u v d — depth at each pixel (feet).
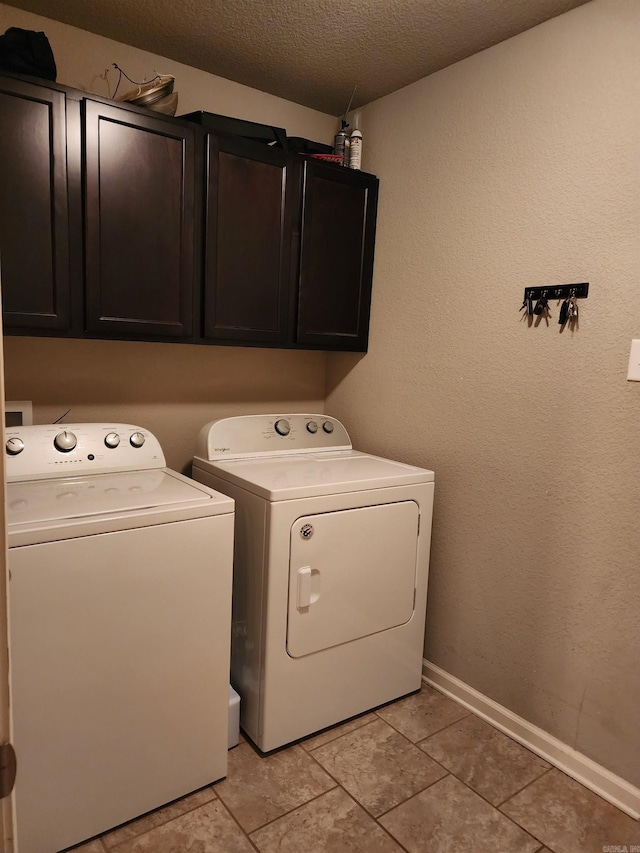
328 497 6.07
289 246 7.22
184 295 6.44
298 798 5.48
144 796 5.17
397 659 7.04
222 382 8.08
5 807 2.35
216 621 5.40
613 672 5.65
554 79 5.87
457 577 7.22
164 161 6.07
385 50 6.64
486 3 5.63
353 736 6.45
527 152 6.17
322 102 8.16
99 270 5.81
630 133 5.29
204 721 5.45
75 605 4.55
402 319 7.81
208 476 7.00
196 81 7.22
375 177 7.98
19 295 5.42
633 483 5.44
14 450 5.68
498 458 6.66
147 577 4.90
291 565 5.88
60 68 6.28
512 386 6.47
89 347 6.90
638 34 5.19
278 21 6.08
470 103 6.73
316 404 9.25
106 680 4.79
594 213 5.61
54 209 5.49
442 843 5.02
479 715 6.91
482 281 6.73
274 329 7.26
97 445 6.18
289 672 6.04
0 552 2.19
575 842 5.08
